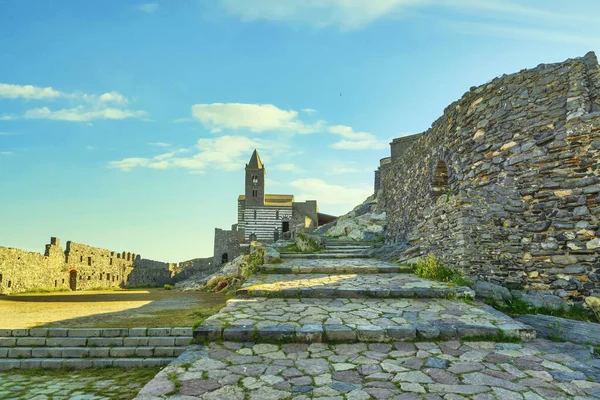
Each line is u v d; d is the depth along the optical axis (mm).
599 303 6566
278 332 5781
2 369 7324
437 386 4188
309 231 34375
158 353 7762
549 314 6695
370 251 14961
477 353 5203
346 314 6758
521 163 8367
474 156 9805
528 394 3965
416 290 7906
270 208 54562
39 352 7750
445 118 11969
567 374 4473
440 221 9609
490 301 7316
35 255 26641
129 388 6160
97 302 15320
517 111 8750
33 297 18625
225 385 4258
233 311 6984
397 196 18219
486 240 8148
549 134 8047
